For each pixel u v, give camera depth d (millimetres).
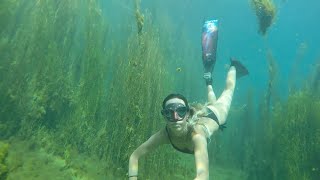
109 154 3010
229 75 2107
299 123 3629
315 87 4336
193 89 5703
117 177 2766
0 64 2914
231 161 5191
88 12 3398
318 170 3510
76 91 3367
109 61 3893
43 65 3066
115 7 6449
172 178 3209
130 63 2990
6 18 3029
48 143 2957
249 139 5012
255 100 5422
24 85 2990
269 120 4273
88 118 3256
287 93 4477
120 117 2998
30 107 2996
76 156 3000
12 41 3021
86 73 3256
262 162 4234
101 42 3664
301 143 3535
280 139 3898
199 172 1164
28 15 3143
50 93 3215
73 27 3477
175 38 6578
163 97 3205
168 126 1312
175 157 3512
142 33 3062
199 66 6941
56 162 2666
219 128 1756
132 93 2900
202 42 2092
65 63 3416
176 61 5180
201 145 1246
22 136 2893
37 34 3031
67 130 3209
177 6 10609
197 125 1333
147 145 1357
